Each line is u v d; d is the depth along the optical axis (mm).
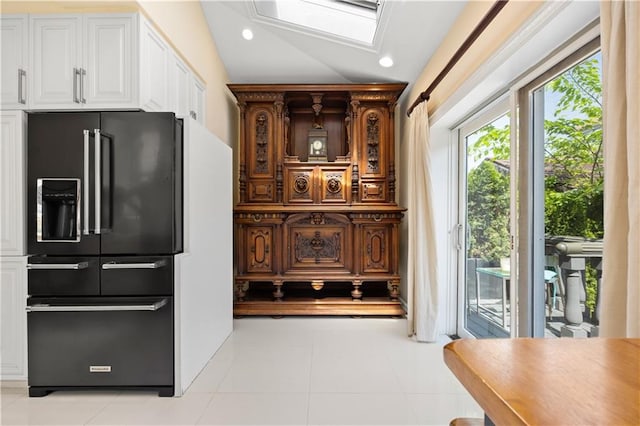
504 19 1890
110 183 2115
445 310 3242
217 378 2307
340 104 4250
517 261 2074
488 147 2699
